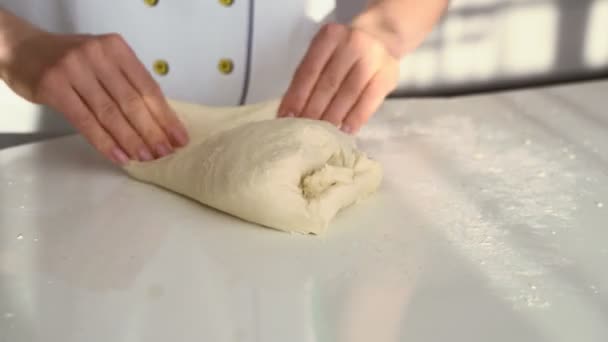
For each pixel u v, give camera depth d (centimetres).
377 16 85
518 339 51
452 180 71
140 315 54
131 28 84
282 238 62
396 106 89
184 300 55
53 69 72
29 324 53
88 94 72
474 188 69
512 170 73
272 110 76
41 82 72
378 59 77
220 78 86
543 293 55
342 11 101
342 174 64
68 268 59
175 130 72
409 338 51
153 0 83
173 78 86
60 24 88
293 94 76
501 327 52
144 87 73
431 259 59
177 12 83
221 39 85
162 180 70
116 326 53
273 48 87
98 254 61
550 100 91
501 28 103
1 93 99
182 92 87
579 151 76
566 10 102
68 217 66
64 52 73
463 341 51
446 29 102
